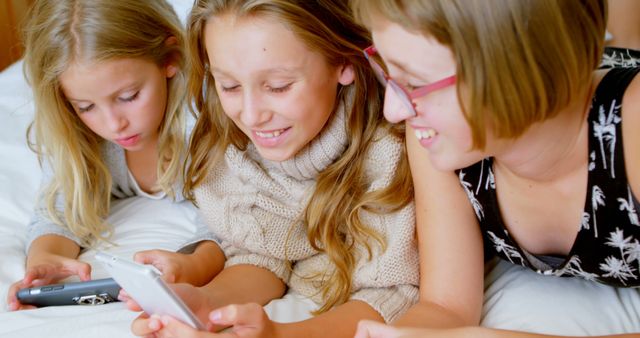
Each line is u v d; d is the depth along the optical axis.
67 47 1.23
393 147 1.11
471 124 0.79
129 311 1.05
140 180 1.46
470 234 1.07
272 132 1.05
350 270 1.13
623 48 1.33
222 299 1.08
